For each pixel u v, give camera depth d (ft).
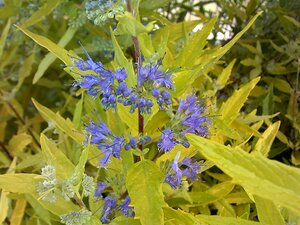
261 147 0.60
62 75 0.92
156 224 0.47
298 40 0.78
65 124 0.64
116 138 0.53
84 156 0.49
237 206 0.66
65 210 0.58
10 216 0.75
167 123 0.54
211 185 0.73
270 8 0.84
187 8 0.97
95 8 0.53
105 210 0.57
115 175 0.60
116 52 0.54
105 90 0.51
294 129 0.78
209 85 0.73
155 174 0.51
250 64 0.81
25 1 0.93
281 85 0.79
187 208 0.63
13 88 0.96
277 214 0.49
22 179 0.57
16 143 0.83
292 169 0.39
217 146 0.39
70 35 0.78
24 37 0.94
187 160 0.55
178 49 0.72
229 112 0.62
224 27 0.91
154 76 0.50
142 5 0.73
